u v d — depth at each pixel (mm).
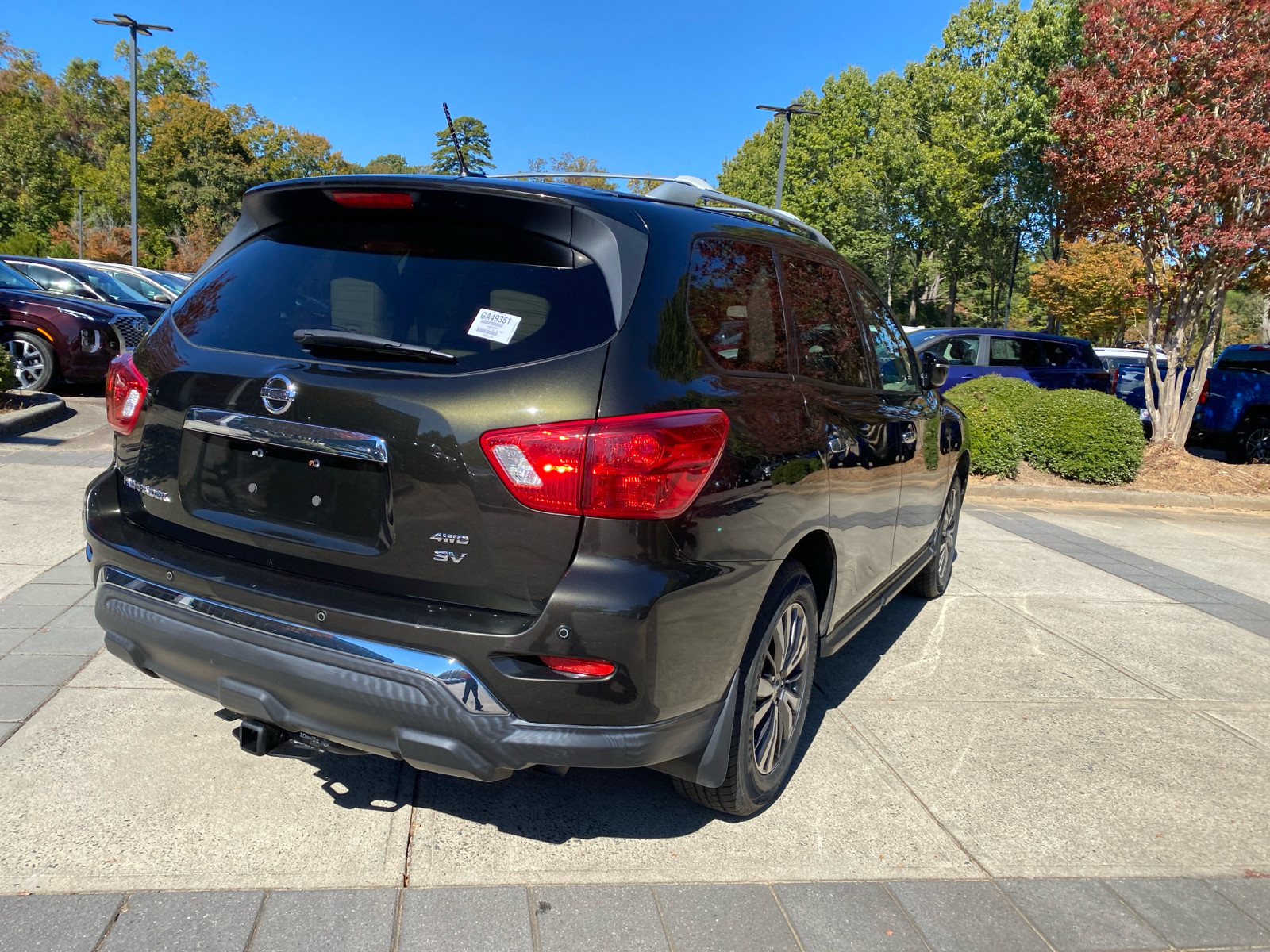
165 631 2299
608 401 2020
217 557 2330
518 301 2146
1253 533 8656
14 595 4055
